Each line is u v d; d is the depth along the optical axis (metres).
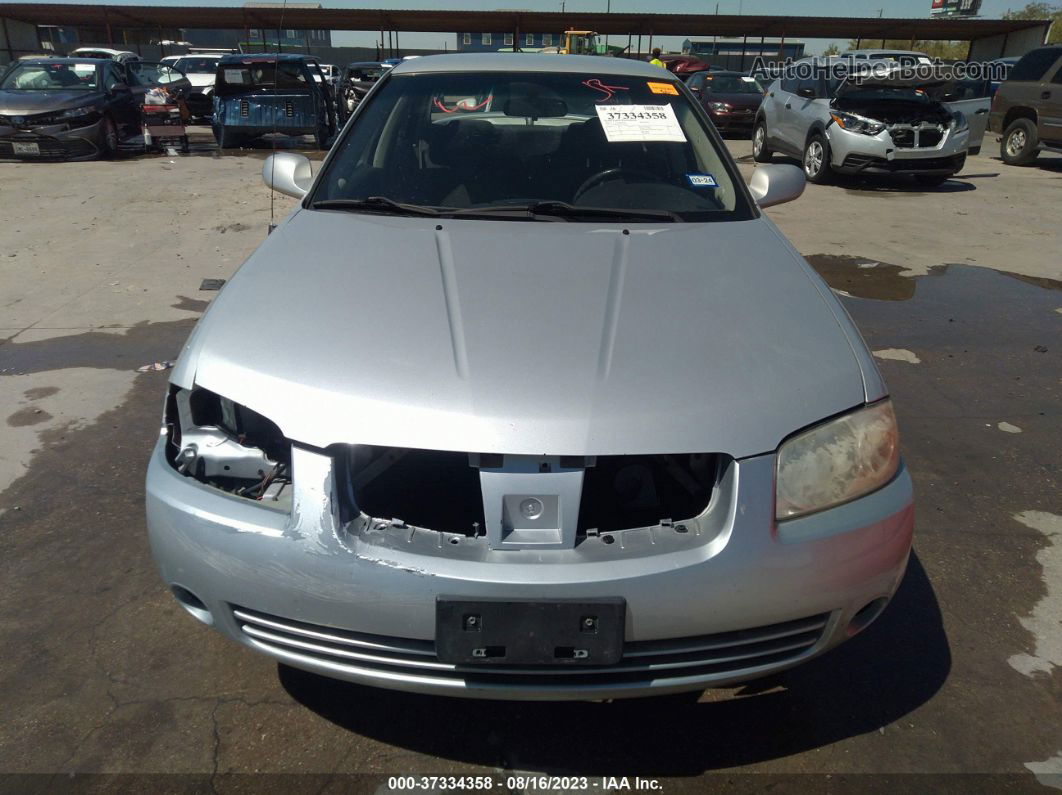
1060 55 12.62
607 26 29.48
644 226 2.61
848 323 2.17
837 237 7.86
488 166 2.91
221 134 12.92
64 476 3.23
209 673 2.25
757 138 13.40
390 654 1.75
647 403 1.76
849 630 1.88
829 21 28.66
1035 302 5.82
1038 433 3.79
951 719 2.15
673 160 2.98
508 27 29.98
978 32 29.84
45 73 12.16
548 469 1.69
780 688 2.25
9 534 2.85
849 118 10.66
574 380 1.79
